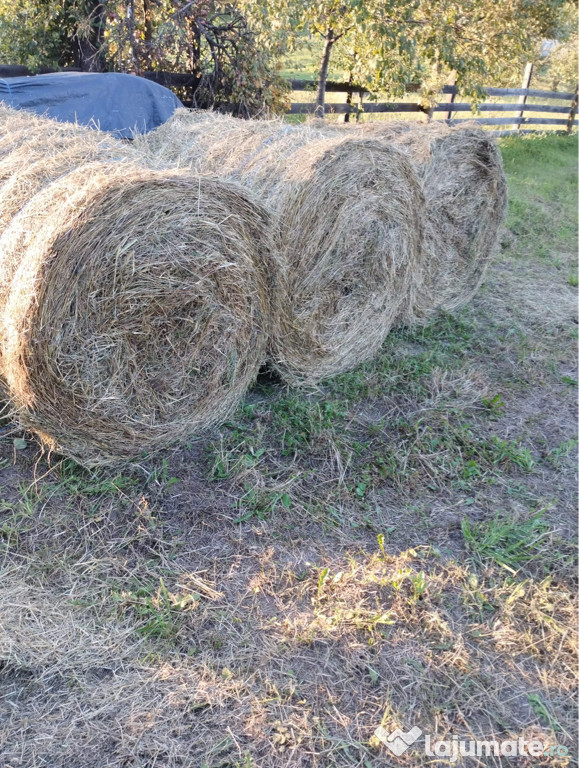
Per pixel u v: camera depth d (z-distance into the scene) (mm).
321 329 4262
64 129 3869
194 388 3482
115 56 9188
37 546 2902
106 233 2877
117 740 2111
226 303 3404
